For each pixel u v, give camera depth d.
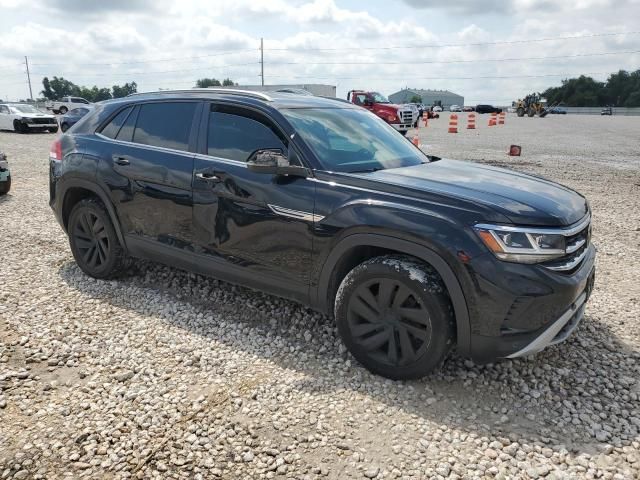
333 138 3.97
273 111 3.93
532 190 3.50
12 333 3.98
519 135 25.42
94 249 5.03
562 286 2.99
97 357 3.67
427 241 3.10
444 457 2.71
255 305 4.51
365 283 3.37
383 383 3.37
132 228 4.61
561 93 118.19
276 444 2.79
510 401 3.21
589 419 3.04
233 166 3.94
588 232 3.49
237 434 2.87
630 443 2.84
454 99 148.50
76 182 4.86
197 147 4.21
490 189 3.38
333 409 3.10
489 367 3.57
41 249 6.10
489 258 2.99
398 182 3.41
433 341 3.17
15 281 5.04
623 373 3.55
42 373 3.46
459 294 3.07
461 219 3.09
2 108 25.80
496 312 3.00
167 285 4.95
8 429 2.89
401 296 3.25
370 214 3.30
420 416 3.05
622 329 4.20
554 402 3.21
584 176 11.98
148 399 3.17
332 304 3.69
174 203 4.25
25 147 18.33
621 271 5.59
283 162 3.61
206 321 4.23
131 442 2.79
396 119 28.03
